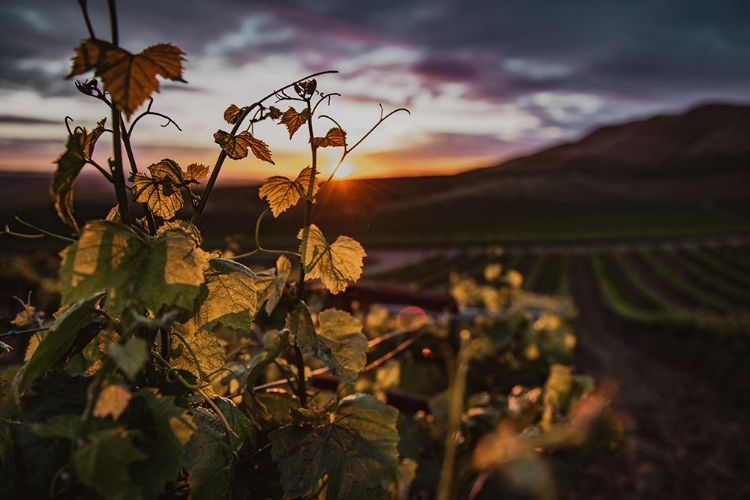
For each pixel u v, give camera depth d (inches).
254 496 30.4
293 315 31.4
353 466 30.6
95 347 28.9
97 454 18.7
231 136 29.9
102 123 27.4
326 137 30.5
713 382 420.5
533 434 60.6
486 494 51.3
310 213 31.6
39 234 23.4
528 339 129.8
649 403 335.9
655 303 1200.8
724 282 1601.9
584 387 81.6
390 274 1595.7
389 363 96.3
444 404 67.6
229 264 30.5
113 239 23.6
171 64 21.7
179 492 26.4
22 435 22.2
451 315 101.3
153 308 22.8
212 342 30.4
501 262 2044.8
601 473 204.7
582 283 1672.0
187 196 31.6
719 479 215.5
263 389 38.9
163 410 22.8
